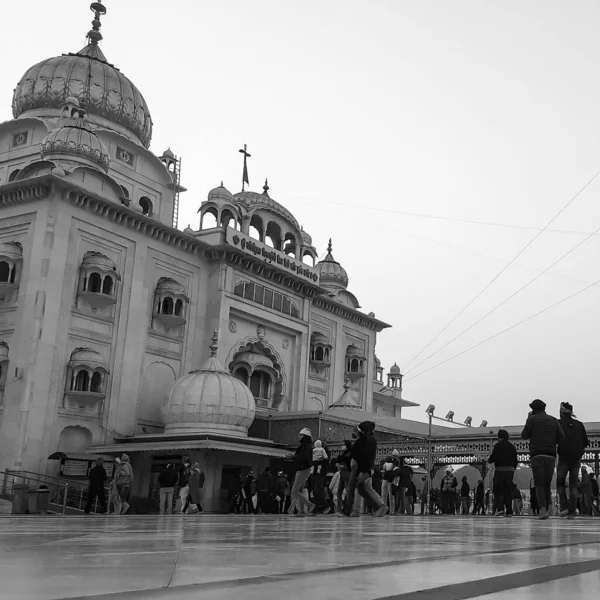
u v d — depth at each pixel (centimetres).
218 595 146
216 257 3334
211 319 3269
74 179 2873
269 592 153
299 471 1316
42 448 2547
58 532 427
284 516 1177
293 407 3628
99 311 2855
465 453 2630
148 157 3544
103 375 2803
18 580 164
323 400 3975
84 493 2553
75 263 2780
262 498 2267
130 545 295
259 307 3472
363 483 1161
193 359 3216
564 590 170
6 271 2712
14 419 2519
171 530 478
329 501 2055
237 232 3394
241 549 282
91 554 243
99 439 2759
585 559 260
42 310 2612
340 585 169
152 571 190
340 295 4438
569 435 1164
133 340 2956
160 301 3097
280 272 3569
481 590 166
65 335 2700
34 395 2539
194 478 2058
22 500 2036
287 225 3806
